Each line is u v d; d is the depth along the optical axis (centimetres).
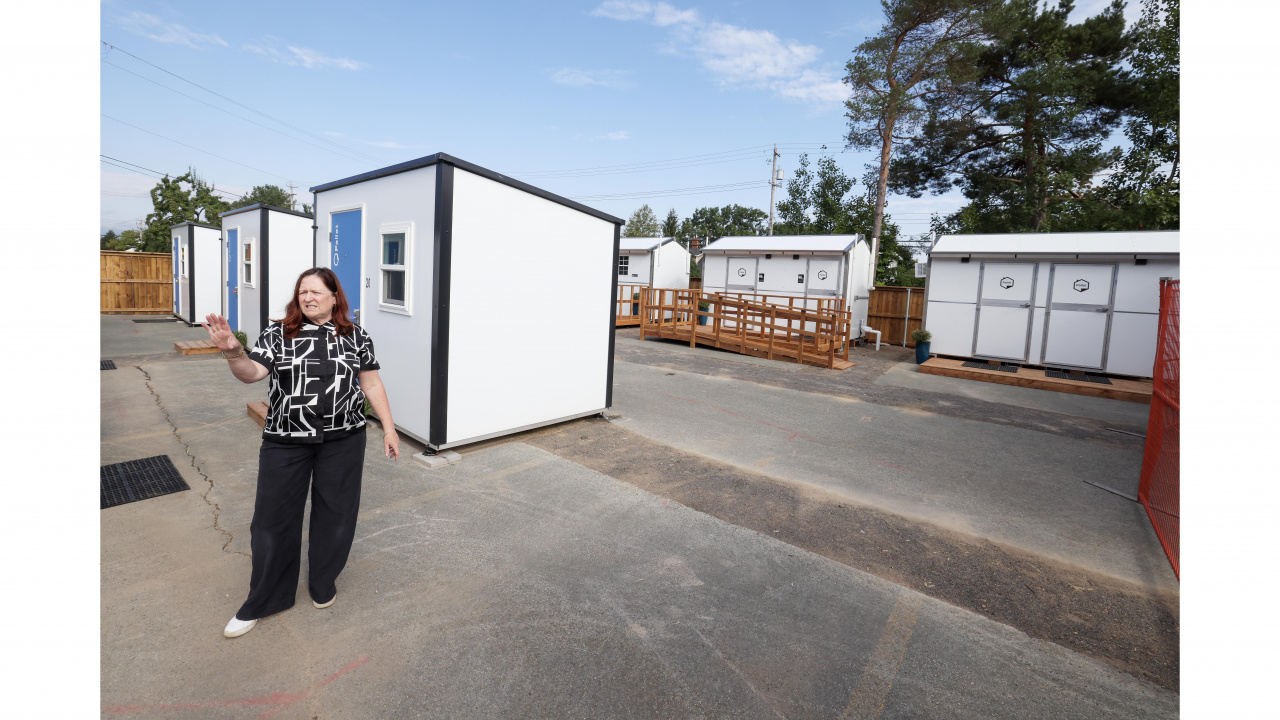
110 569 310
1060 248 1153
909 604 317
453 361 502
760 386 944
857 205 2558
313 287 256
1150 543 407
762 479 502
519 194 537
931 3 1883
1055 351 1163
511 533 376
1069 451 633
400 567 327
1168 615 317
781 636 282
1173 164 1744
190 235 1316
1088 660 275
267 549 260
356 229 592
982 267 1229
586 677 246
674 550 364
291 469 259
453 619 282
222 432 551
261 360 244
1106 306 1110
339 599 293
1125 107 1952
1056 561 377
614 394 823
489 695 233
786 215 2853
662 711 229
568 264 599
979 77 1958
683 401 800
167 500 399
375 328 571
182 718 212
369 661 249
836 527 412
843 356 1267
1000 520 440
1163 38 1716
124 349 1005
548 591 310
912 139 2194
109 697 219
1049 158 2025
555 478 477
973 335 1245
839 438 648
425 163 482
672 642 273
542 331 582
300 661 246
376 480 454
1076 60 1984
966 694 248
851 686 249
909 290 1642
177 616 272
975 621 304
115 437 529
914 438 662
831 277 1519
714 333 1402
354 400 269
